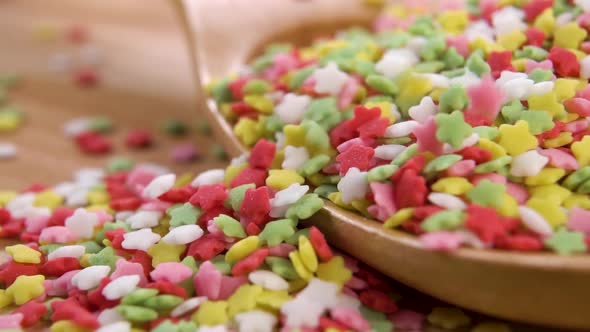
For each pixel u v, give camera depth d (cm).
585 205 14
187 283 15
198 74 19
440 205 14
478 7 19
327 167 16
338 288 15
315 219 15
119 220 17
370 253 15
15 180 21
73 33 28
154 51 26
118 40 27
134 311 14
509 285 14
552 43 17
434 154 15
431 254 14
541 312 14
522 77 16
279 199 15
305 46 21
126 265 15
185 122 23
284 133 17
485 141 15
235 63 20
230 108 18
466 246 14
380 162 15
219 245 15
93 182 20
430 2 21
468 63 16
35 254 16
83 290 15
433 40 17
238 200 16
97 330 14
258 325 14
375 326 15
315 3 21
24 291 15
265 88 18
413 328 15
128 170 21
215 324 14
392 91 17
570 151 15
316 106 17
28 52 27
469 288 14
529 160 15
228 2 21
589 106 15
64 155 22
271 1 21
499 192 14
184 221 16
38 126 23
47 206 18
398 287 16
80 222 16
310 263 15
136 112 24
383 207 15
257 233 15
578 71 16
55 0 30
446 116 15
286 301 14
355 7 21
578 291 14
